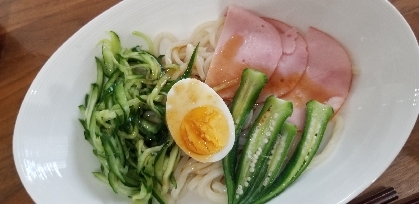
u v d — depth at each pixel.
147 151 0.21
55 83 0.21
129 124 0.21
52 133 0.21
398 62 0.20
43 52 0.23
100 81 0.22
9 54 0.24
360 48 0.21
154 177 0.21
